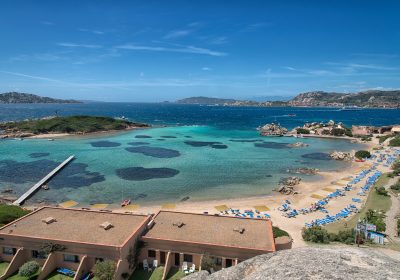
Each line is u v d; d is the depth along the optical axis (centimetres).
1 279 3125
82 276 3169
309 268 1063
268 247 3228
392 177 7519
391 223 4728
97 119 18550
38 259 3369
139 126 19800
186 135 16125
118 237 3347
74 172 8212
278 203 5931
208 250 3291
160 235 3488
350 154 10650
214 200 6106
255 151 11556
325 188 6838
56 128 16175
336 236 4244
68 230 3512
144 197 6278
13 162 9288
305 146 12812
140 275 3294
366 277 984
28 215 3894
